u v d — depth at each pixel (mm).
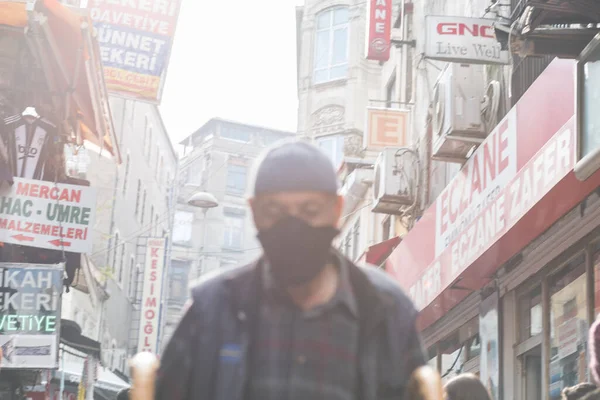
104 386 27453
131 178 42000
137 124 42875
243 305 1783
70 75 12820
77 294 30938
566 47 7914
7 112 12766
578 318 9055
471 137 11766
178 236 67875
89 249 12477
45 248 13211
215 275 1858
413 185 16234
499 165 10008
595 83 7375
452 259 11562
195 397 1764
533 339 10406
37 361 12023
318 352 1757
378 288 1822
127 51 16188
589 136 7414
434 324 14203
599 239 8578
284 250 1756
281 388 1741
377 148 18141
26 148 12953
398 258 14844
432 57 11352
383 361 1792
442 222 12211
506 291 10984
